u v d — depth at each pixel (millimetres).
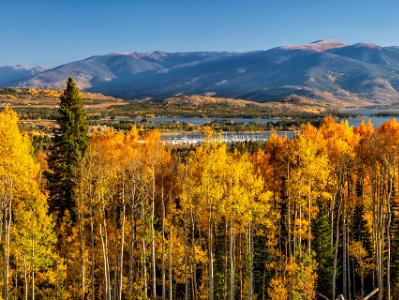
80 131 44406
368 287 46719
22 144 33938
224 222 41375
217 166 31234
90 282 37750
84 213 36625
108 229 41000
